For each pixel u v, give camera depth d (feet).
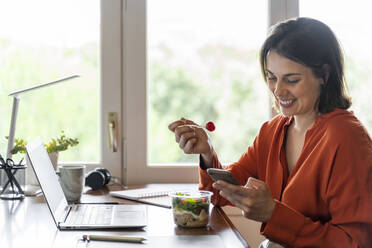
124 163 6.28
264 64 4.28
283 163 4.36
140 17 6.45
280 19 6.48
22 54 6.61
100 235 3.48
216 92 6.80
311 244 3.56
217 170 3.51
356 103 6.70
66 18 6.59
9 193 4.94
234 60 6.75
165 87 6.70
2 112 6.60
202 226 3.86
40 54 6.63
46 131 6.64
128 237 3.43
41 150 4.35
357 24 6.61
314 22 4.04
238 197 3.49
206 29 6.69
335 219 3.64
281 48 3.92
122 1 6.45
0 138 6.58
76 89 6.63
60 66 6.63
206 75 6.75
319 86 4.05
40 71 6.63
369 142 3.77
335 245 3.53
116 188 5.74
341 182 3.62
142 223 3.84
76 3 6.56
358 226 3.54
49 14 6.59
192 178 6.48
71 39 6.60
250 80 6.80
